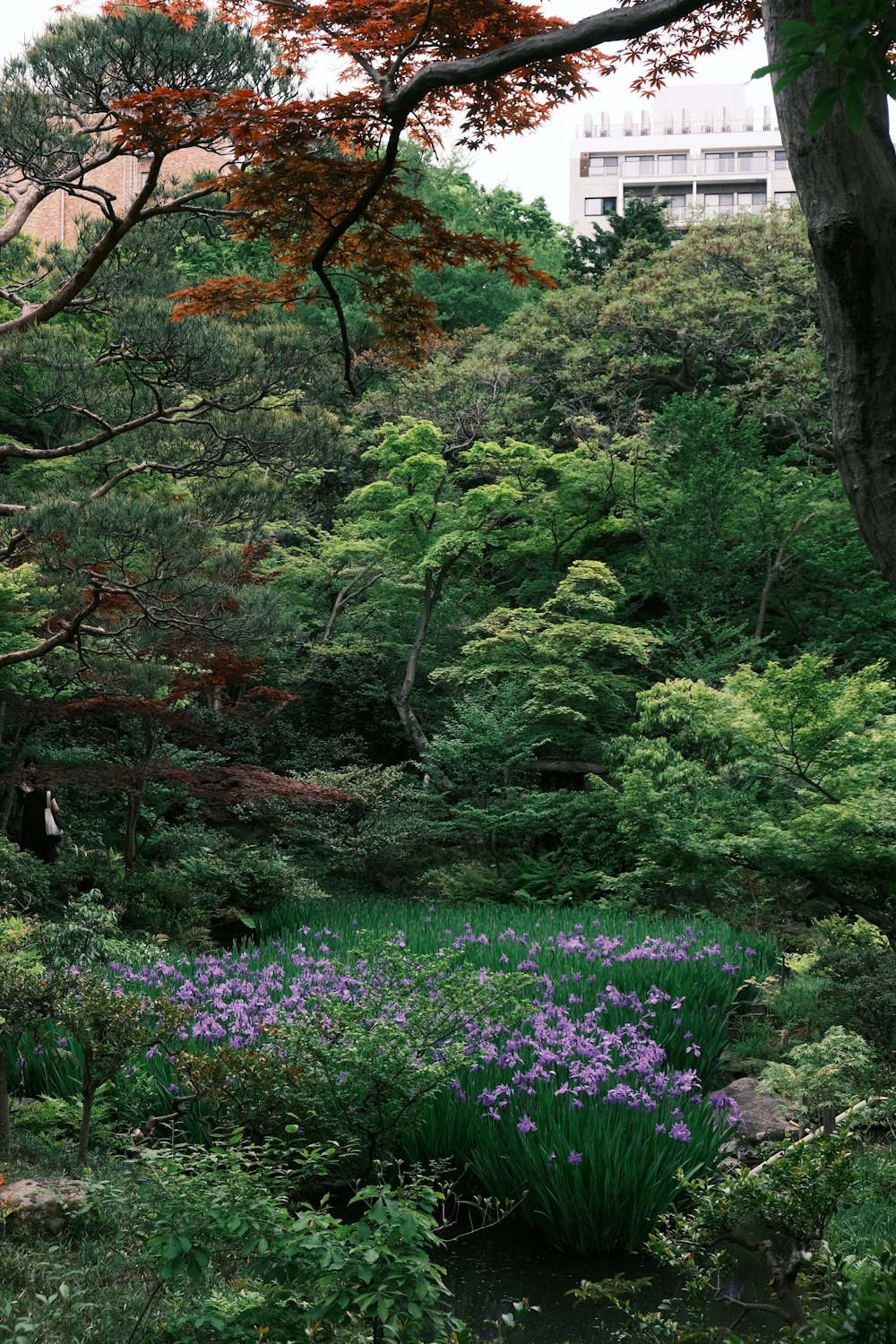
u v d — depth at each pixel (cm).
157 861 1681
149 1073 745
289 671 2409
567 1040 809
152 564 1312
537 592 2498
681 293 2653
